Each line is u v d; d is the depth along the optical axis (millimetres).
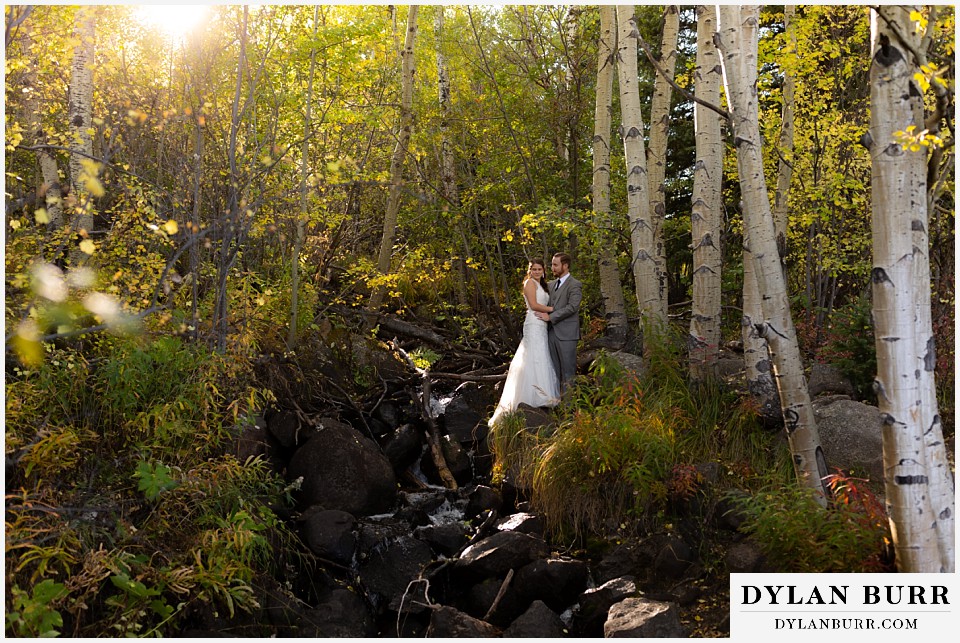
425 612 4895
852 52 8992
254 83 6480
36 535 4043
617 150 12273
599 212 8391
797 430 4797
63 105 7285
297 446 6461
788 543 4461
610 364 6656
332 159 8578
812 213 8289
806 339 8070
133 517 4547
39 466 4254
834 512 4410
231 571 4344
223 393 5613
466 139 10844
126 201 5500
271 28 7668
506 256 11367
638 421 5699
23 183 7863
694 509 5273
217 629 4277
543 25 11914
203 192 6703
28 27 5516
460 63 12273
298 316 7699
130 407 4914
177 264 6668
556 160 10664
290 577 5051
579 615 4754
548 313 7379
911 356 3674
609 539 5375
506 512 6180
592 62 10969
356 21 8992
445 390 8844
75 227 5289
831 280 9609
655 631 4191
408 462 7188
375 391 8055
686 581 4832
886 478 3818
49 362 4672
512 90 10602
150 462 4664
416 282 11586
